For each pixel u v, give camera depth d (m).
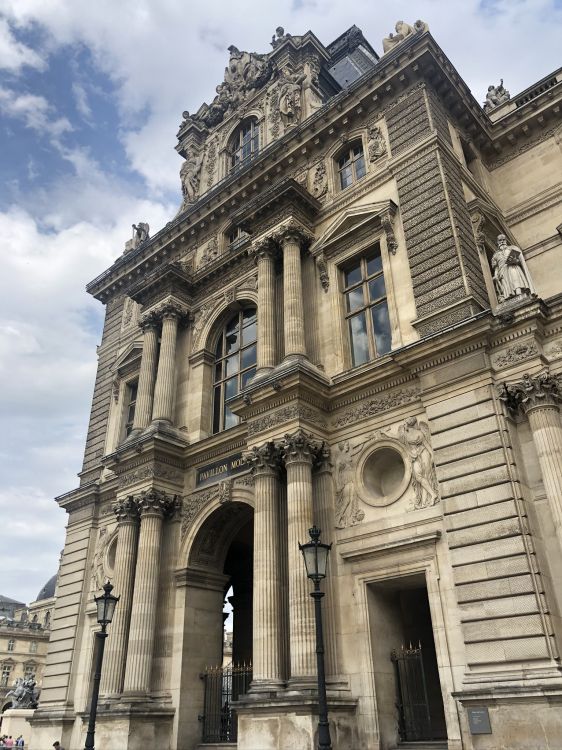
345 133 30.83
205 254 36.03
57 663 32.44
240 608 35.44
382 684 20.48
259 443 24.52
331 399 24.95
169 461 29.78
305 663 20.17
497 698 16.47
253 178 34.06
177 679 25.67
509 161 32.12
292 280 27.67
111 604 22.73
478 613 17.98
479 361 20.78
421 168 26.41
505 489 18.69
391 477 23.19
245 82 41.28
